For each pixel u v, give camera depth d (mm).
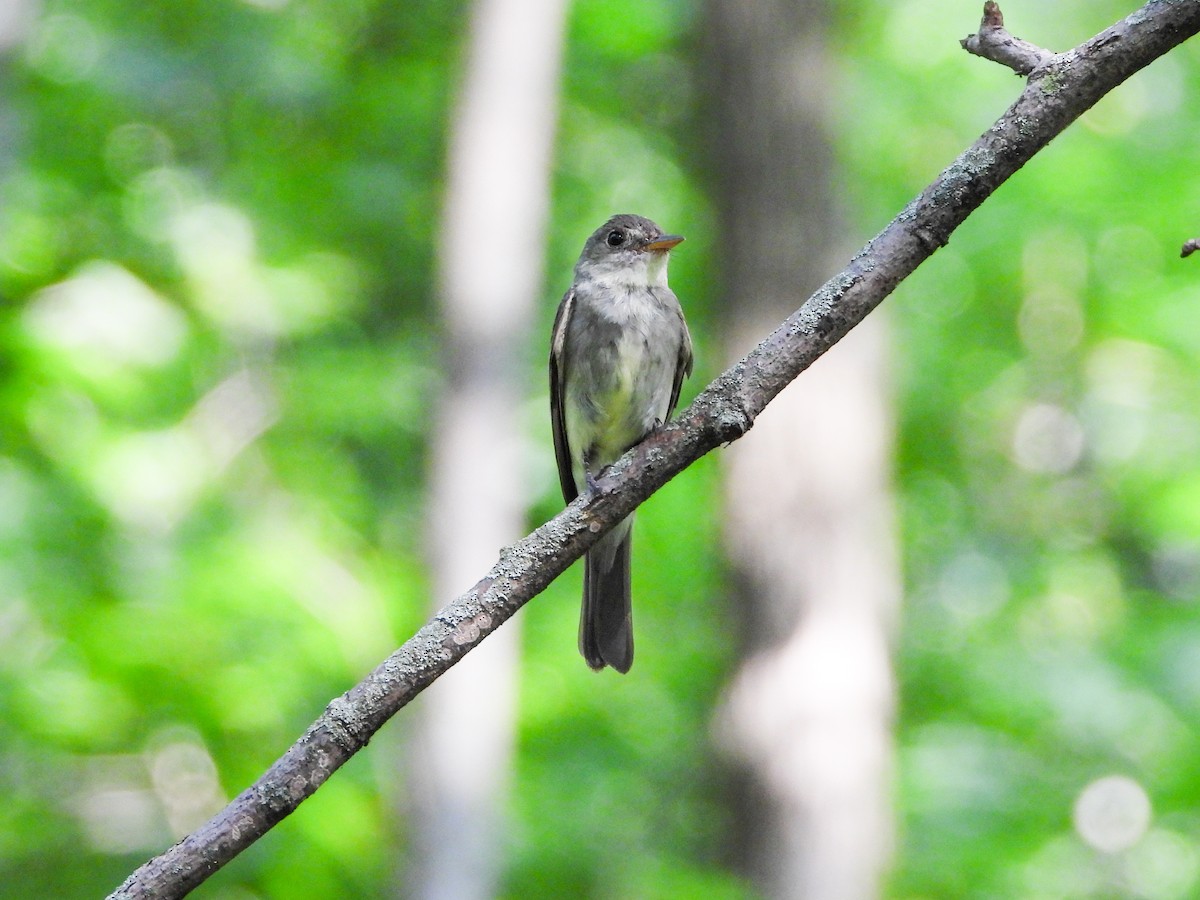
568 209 17594
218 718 11297
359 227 15898
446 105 13594
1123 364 19234
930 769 14336
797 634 12492
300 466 14062
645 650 15867
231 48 14859
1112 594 18703
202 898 11633
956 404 19344
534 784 12727
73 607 11102
